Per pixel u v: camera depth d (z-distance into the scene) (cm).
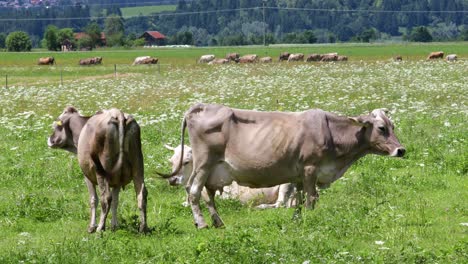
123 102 3644
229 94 3762
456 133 2306
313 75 5181
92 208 1422
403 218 1391
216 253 1144
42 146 2367
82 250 1216
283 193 1608
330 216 1352
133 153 1374
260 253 1143
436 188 1681
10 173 1944
